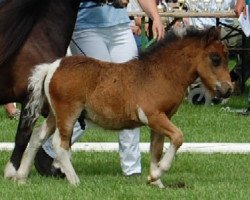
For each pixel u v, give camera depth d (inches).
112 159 506.6
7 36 428.8
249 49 757.3
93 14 454.0
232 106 745.0
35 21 435.5
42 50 433.1
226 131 615.8
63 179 435.5
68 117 406.0
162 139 408.5
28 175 440.8
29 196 384.2
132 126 408.5
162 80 400.8
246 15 674.2
